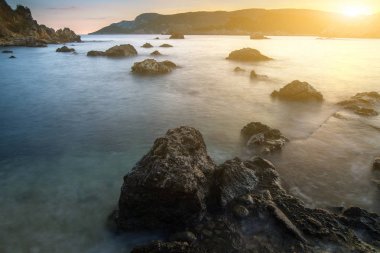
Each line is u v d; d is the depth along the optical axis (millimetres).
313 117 22484
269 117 22594
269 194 11008
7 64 57000
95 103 27812
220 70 48188
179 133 11797
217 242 8875
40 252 9250
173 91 32781
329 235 8961
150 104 27219
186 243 8602
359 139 17641
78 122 22141
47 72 47375
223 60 62594
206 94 31125
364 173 13469
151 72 45344
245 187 11242
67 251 9281
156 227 9984
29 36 117750
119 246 9461
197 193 9781
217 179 11172
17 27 120875
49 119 22922
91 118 23125
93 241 9672
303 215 9852
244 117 22766
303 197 11578
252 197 10742
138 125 21328
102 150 16938
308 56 72438
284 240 8852
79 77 42594
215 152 16156
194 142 11703
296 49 96562
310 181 12773
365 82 37812
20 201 11883
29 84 37500
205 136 18672
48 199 12008
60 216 10922
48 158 15938
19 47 101500
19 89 34344
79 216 10914
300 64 56031
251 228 9391
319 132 18891
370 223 9547
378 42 151625
